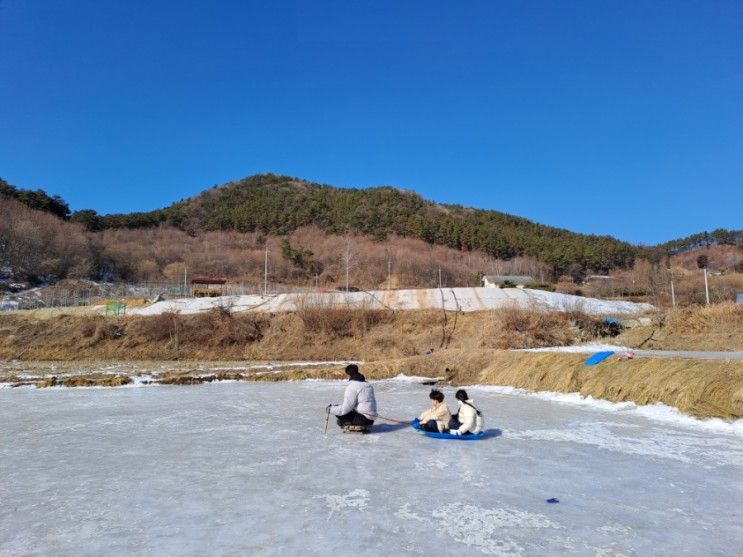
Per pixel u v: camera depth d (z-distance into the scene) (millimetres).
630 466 7281
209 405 13094
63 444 8664
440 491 6160
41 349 29547
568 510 5520
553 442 8805
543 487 6324
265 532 4906
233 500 5828
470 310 31797
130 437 9234
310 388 16875
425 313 31141
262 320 31828
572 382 14234
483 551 4480
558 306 31375
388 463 7441
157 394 15344
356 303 32906
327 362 26109
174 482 6520
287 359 28031
